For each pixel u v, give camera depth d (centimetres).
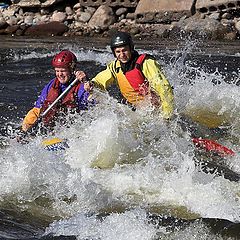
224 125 2406
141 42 5594
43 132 2194
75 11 6631
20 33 6300
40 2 6700
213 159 2028
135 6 6397
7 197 1794
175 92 2653
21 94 3262
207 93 2634
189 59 4422
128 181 1862
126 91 2298
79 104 2159
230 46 5219
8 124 2645
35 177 1877
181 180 1856
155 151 2008
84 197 1784
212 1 6009
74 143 2053
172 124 2197
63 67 2131
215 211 1684
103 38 6078
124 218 1603
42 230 1587
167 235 1520
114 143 2036
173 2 6169
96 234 1545
